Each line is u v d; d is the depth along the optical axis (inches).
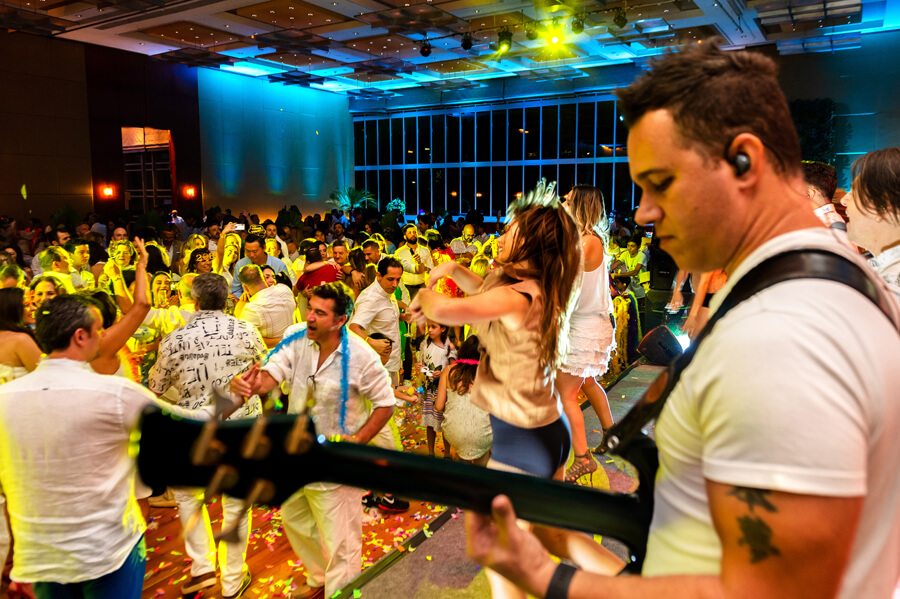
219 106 844.6
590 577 24.2
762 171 23.3
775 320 20.8
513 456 65.0
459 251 379.2
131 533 88.0
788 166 23.9
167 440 27.7
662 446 25.9
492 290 61.2
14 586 83.3
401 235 551.5
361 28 594.9
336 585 112.3
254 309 184.1
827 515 18.8
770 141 23.3
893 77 658.2
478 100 911.7
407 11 531.8
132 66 744.3
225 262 270.5
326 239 559.2
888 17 618.8
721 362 21.6
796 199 24.0
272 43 651.5
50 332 81.6
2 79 643.5
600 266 115.5
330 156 1005.2
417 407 242.2
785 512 19.1
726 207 23.6
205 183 835.4
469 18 554.9
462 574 110.0
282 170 933.2
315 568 124.0
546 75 812.0
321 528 113.6
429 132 997.2
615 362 274.1
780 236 23.2
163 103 778.2
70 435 80.0
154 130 821.2
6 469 80.4
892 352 21.1
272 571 136.9
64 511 80.7
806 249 22.6
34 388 80.4
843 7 523.5
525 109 912.9
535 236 62.7
